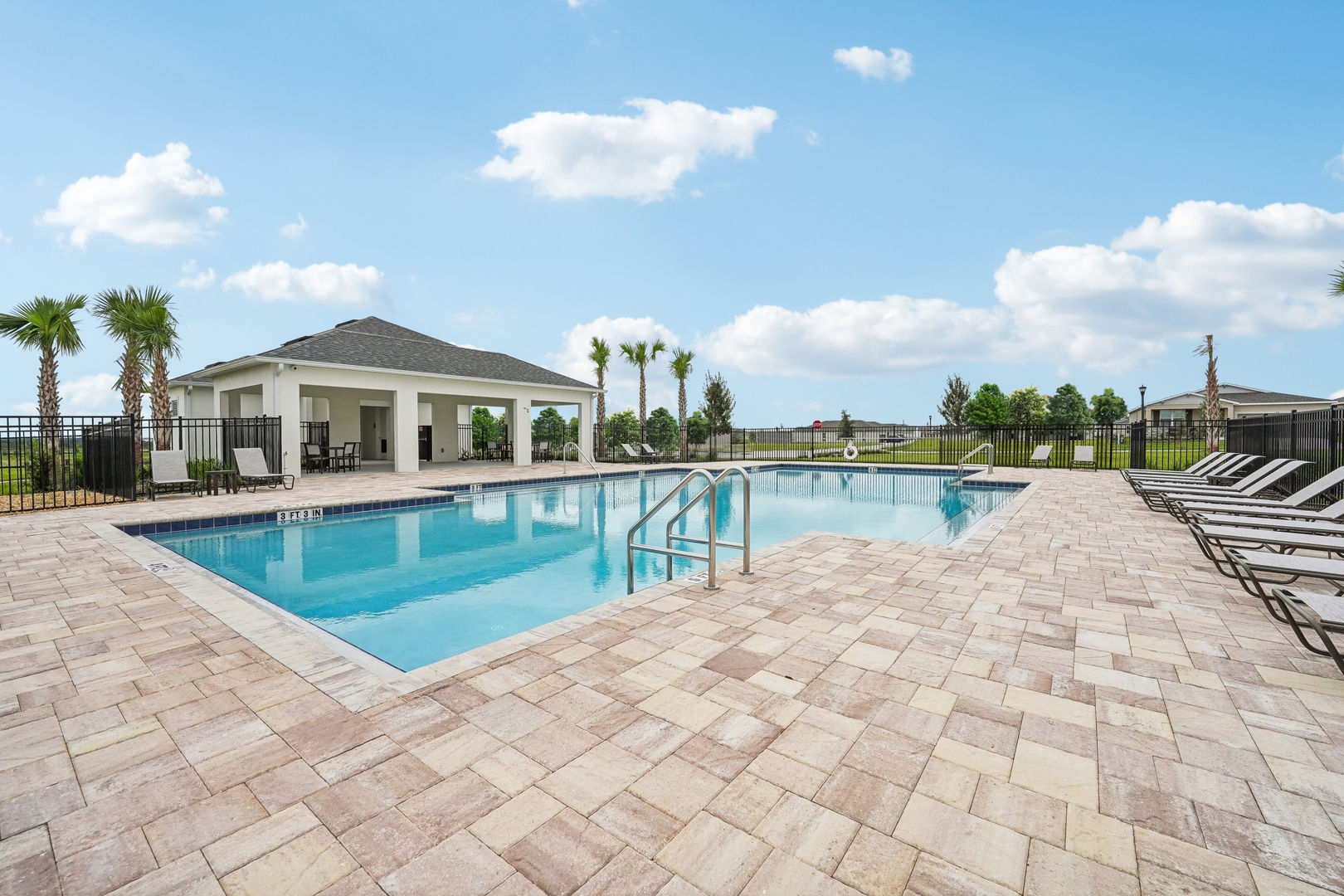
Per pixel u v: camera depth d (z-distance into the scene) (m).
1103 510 8.40
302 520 9.17
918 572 4.85
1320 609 2.65
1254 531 4.61
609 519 9.80
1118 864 1.63
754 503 11.88
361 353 16.44
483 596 5.54
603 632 3.46
